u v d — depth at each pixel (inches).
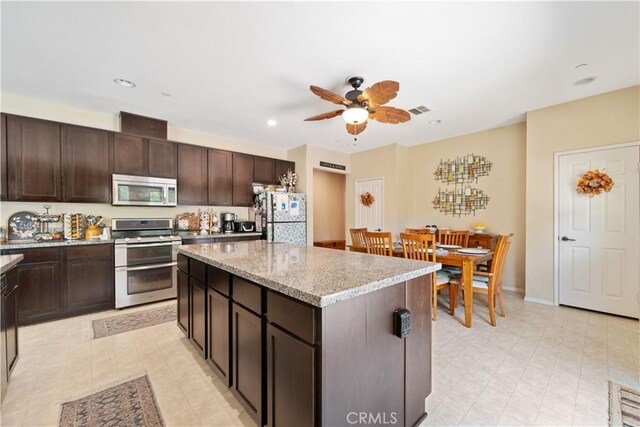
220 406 64.3
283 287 45.0
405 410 55.2
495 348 90.7
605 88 114.9
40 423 58.7
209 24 75.9
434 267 61.1
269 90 116.3
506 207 163.5
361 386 46.0
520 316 118.7
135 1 67.2
